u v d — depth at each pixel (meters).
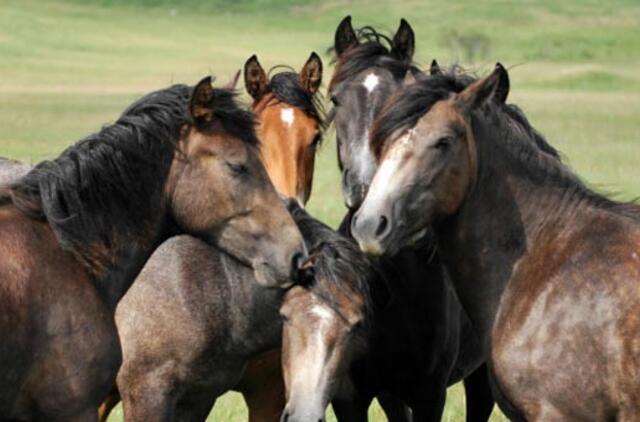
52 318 11.07
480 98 11.46
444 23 146.88
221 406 17.44
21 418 11.16
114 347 11.52
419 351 14.10
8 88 81.94
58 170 11.50
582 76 99.50
